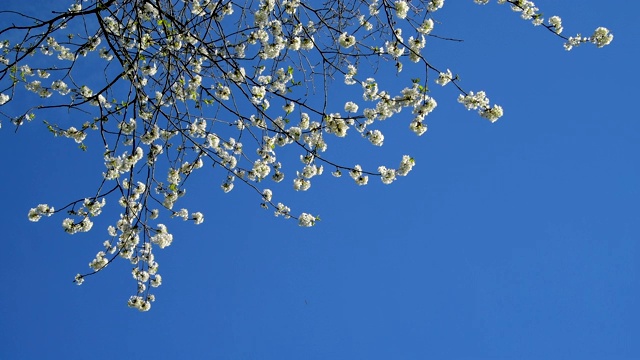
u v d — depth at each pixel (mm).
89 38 7395
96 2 6578
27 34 6398
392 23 6855
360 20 7672
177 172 8008
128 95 6680
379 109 7516
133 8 6777
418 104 7457
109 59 8258
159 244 8531
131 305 8570
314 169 8367
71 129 7512
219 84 8312
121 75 6633
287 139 8203
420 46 7379
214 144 8203
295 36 7438
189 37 6824
